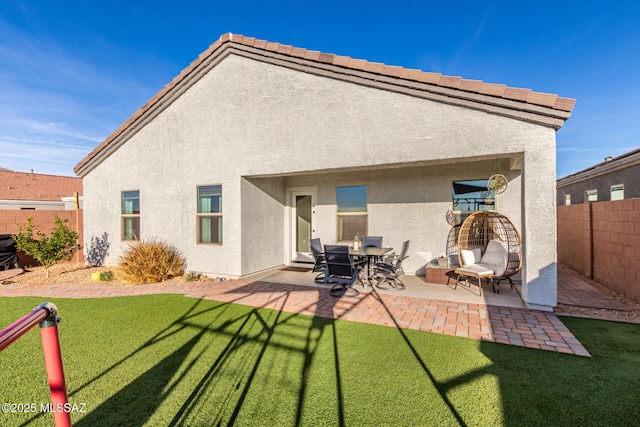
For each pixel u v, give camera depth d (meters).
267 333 4.57
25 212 11.23
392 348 4.02
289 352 3.95
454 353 3.86
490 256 7.55
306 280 8.21
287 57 7.32
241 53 8.05
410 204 8.87
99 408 2.88
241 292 7.00
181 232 9.22
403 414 2.73
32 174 24.00
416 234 8.79
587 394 2.99
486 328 4.65
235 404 2.91
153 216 9.65
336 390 3.11
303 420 2.68
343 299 6.32
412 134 6.10
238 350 4.02
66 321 5.18
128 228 10.24
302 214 10.44
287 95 7.49
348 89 6.73
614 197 12.30
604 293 6.55
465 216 8.39
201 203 8.98
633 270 5.94
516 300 6.11
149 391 3.14
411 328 4.69
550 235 5.22
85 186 10.97
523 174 5.37
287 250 10.55
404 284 7.60
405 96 6.16
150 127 9.62
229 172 8.44
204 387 3.20
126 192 10.23
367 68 6.32
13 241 10.12
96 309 5.83
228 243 8.52
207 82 8.70
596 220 7.58
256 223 9.01
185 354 3.93
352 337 4.38
